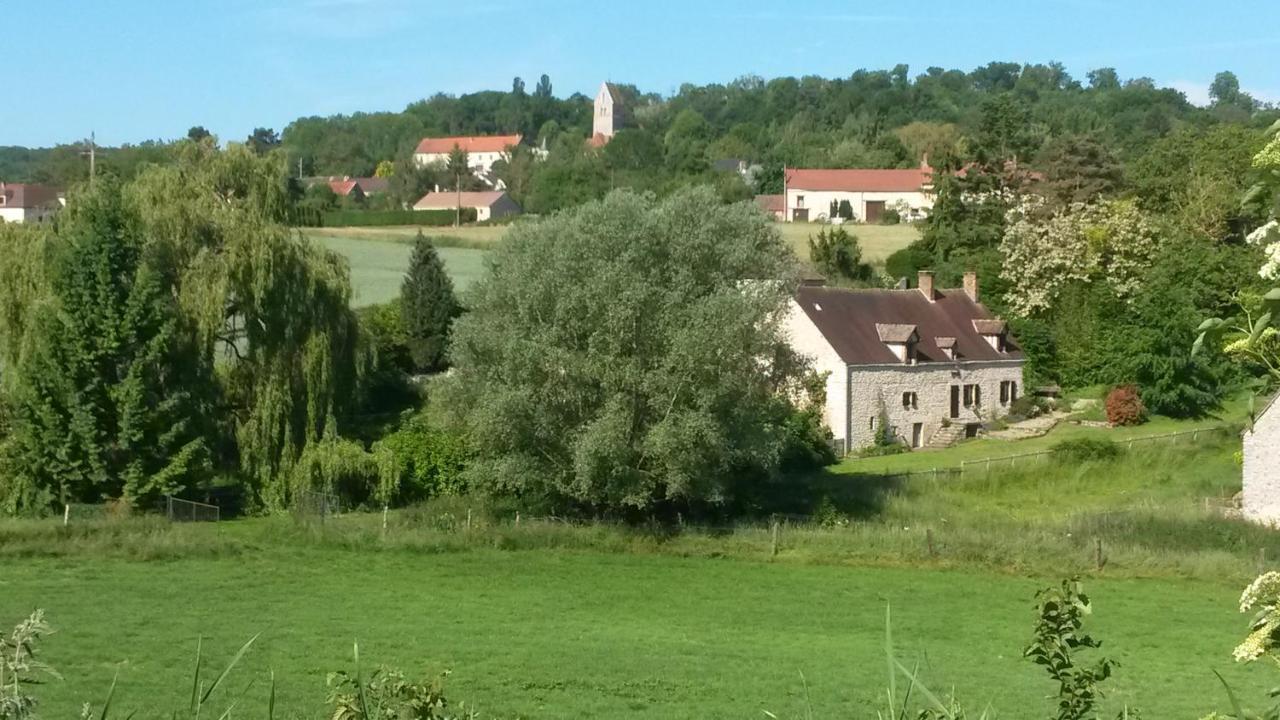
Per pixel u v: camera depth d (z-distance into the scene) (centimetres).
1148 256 7294
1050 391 6856
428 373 6688
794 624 2972
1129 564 3550
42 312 4100
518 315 4050
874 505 4406
